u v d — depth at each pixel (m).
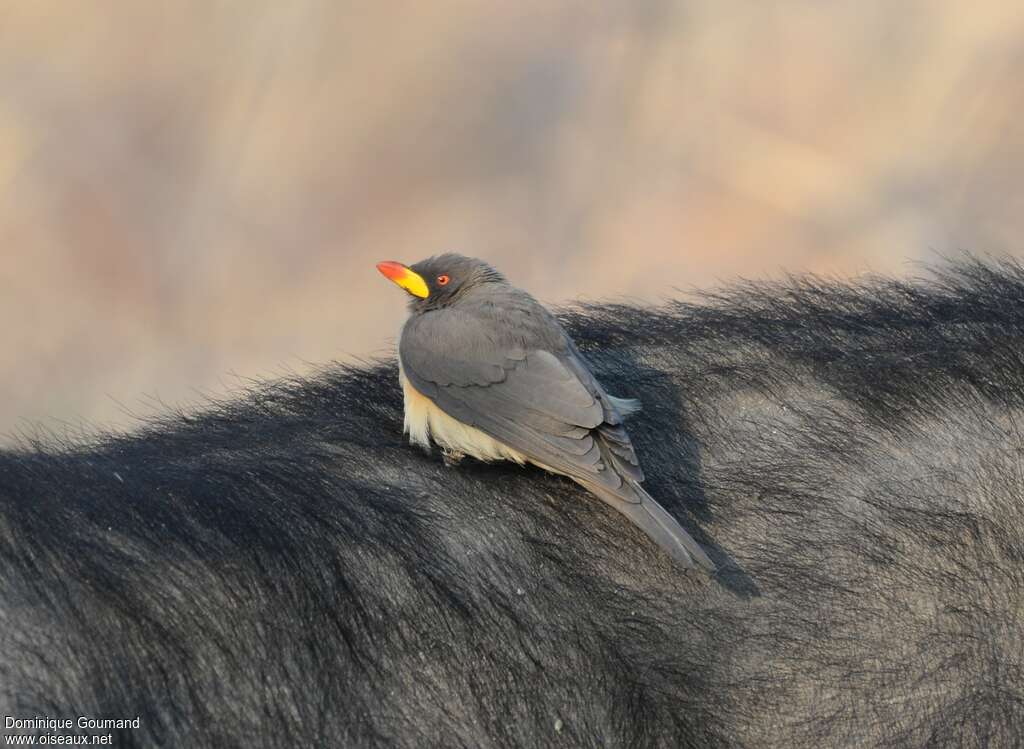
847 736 11.51
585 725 11.29
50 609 10.44
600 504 12.38
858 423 12.80
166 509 11.26
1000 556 12.01
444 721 11.08
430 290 14.11
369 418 13.53
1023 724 11.56
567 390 12.41
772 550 12.08
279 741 10.66
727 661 11.62
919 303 14.12
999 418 12.77
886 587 11.88
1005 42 40.97
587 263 37.72
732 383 13.29
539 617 11.53
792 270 36.44
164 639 10.57
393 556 11.49
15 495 11.03
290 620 10.94
